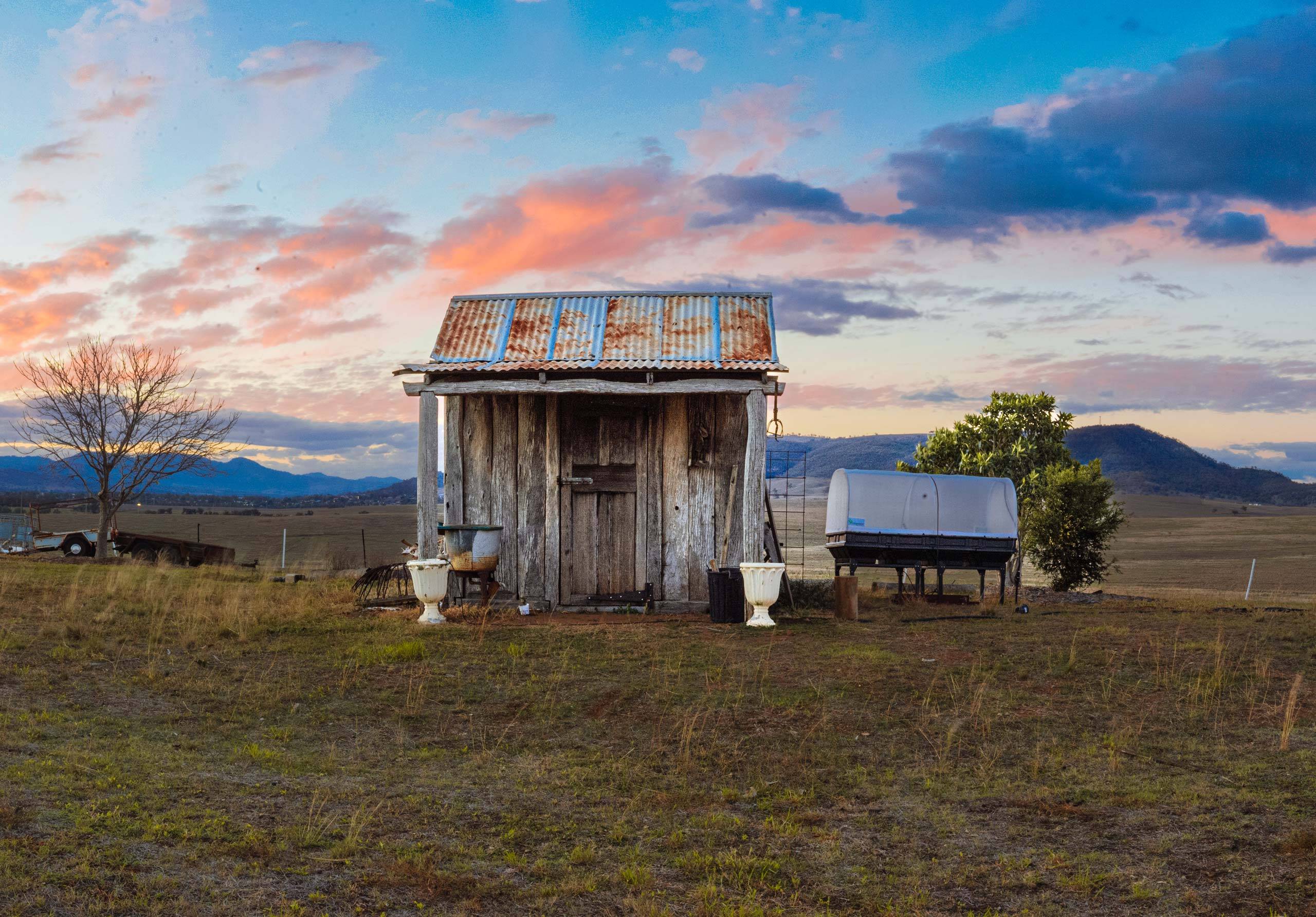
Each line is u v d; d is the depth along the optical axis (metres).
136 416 33.09
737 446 17.39
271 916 4.77
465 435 17.58
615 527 17.42
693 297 18.62
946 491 19.30
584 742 8.52
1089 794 7.05
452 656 12.08
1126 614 17.30
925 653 12.51
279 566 31.84
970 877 5.63
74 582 17.52
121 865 5.22
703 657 12.12
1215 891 5.32
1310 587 46.47
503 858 5.79
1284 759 7.79
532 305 18.45
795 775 7.59
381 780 7.29
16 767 6.85
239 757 7.70
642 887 5.39
